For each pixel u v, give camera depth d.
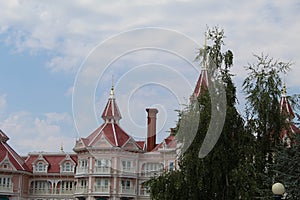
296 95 27.52
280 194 14.73
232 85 26.25
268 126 26.75
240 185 23.53
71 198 65.62
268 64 27.97
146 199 56.34
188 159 23.59
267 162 25.98
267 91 27.20
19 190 64.44
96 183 58.75
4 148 64.88
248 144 25.67
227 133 24.70
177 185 23.80
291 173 22.95
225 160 24.16
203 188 24.19
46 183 67.00
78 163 61.06
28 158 69.44
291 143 24.75
